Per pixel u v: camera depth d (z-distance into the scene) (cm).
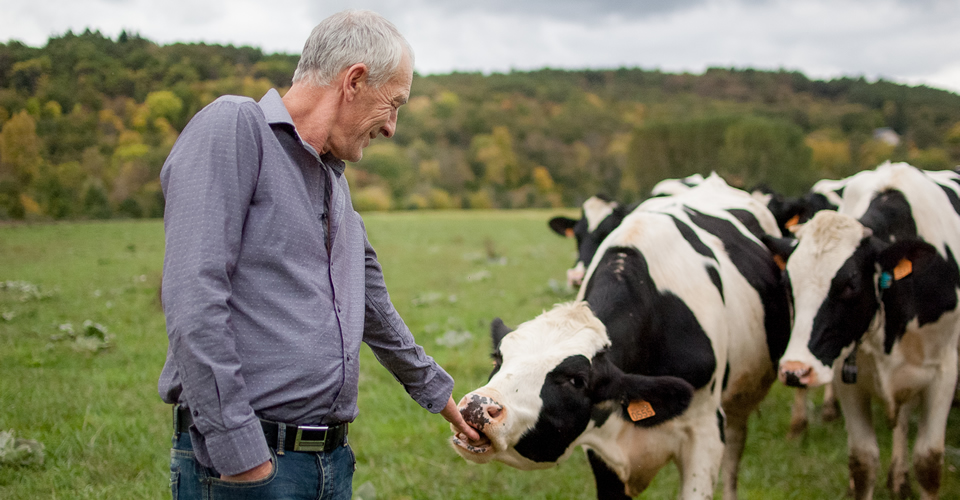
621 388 322
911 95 10956
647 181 7938
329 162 221
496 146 8638
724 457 482
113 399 603
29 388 615
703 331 386
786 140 7094
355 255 222
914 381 471
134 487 432
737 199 586
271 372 192
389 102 215
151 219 2278
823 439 617
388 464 517
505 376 295
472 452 279
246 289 190
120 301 1077
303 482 200
